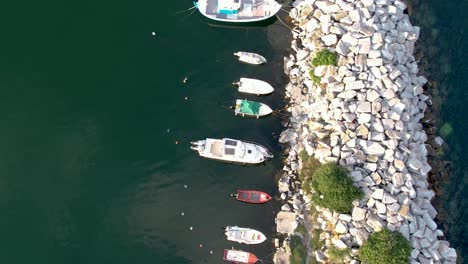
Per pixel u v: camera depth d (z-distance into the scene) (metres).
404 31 41.41
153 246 39.34
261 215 39.69
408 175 37.44
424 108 40.75
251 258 38.34
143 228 39.69
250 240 38.72
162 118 42.28
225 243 39.06
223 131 41.75
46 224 39.84
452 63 42.56
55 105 42.59
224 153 40.06
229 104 42.25
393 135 37.94
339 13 41.16
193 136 41.66
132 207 40.19
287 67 42.78
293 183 39.91
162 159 41.25
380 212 36.31
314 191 37.50
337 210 36.72
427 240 36.50
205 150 40.41
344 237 36.41
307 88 41.66
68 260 39.22
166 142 41.66
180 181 40.69
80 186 40.69
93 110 42.50
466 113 41.44
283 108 41.94
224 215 39.78
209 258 38.84
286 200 39.69
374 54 39.53
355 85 38.97
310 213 38.88
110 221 39.91
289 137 41.03
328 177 36.44
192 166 41.00
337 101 39.00
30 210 40.12
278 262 38.09
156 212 40.03
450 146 40.66
